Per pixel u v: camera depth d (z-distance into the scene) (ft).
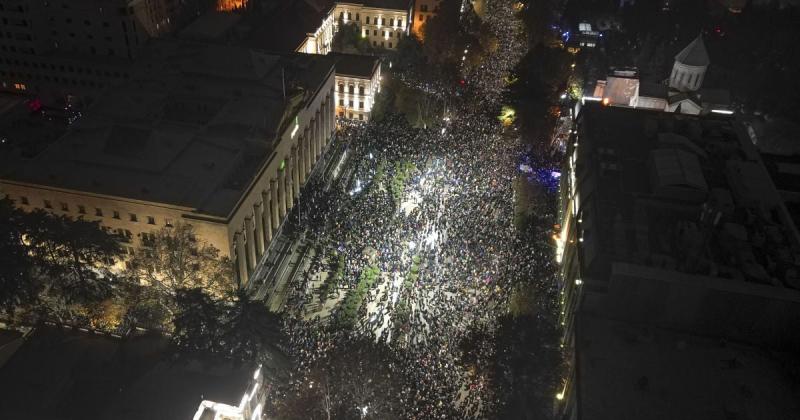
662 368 210.38
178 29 526.98
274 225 346.13
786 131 503.20
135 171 298.76
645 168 297.94
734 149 310.65
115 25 451.53
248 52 382.63
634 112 354.33
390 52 571.28
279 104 355.15
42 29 456.04
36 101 472.03
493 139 415.85
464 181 361.92
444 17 543.80
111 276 279.49
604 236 249.96
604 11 650.02
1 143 415.03
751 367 212.43
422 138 412.98
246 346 237.04
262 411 242.58
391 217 340.80
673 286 218.18
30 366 223.10
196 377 224.94
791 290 213.25
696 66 432.66
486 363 239.09
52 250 265.34
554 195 384.27
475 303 278.67
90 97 474.49
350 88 460.55
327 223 348.38
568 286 278.46
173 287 273.33
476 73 531.09
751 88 539.70
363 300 292.61
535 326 239.09
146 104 347.97
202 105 368.07
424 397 232.94
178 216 284.41
